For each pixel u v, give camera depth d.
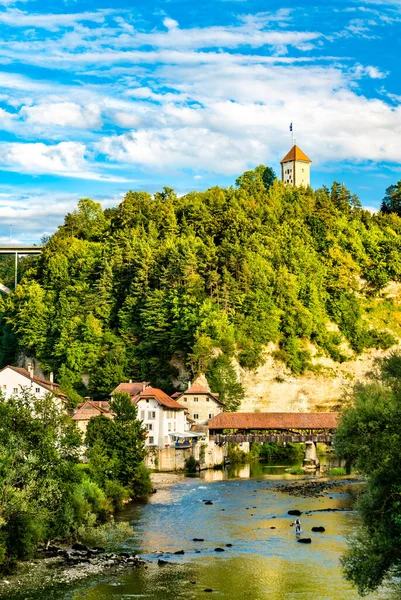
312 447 159.62
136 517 97.50
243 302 193.88
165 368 183.50
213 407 169.88
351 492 119.31
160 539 85.25
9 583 68.12
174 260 199.12
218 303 192.38
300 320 199.12
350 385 195.50
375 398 59.41
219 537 86.38
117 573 71.56
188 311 185.50
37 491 74.81
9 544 72.56
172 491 119.44
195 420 169.25
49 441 77.00
